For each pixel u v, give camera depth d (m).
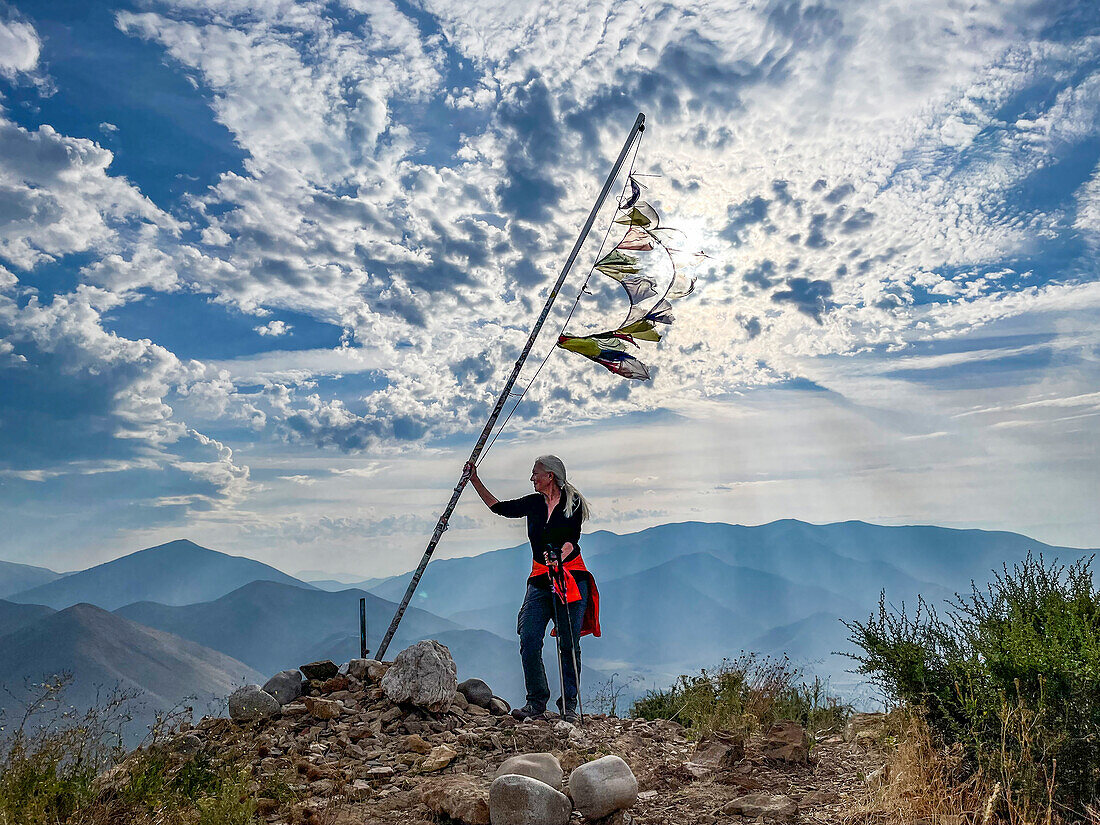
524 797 3.94
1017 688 4.17
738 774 4.86
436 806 4.37
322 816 4.25
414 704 6.04
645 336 7.62
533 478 7.06
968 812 3.79
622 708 7.79
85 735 4.27
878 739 5.27
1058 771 3.79
